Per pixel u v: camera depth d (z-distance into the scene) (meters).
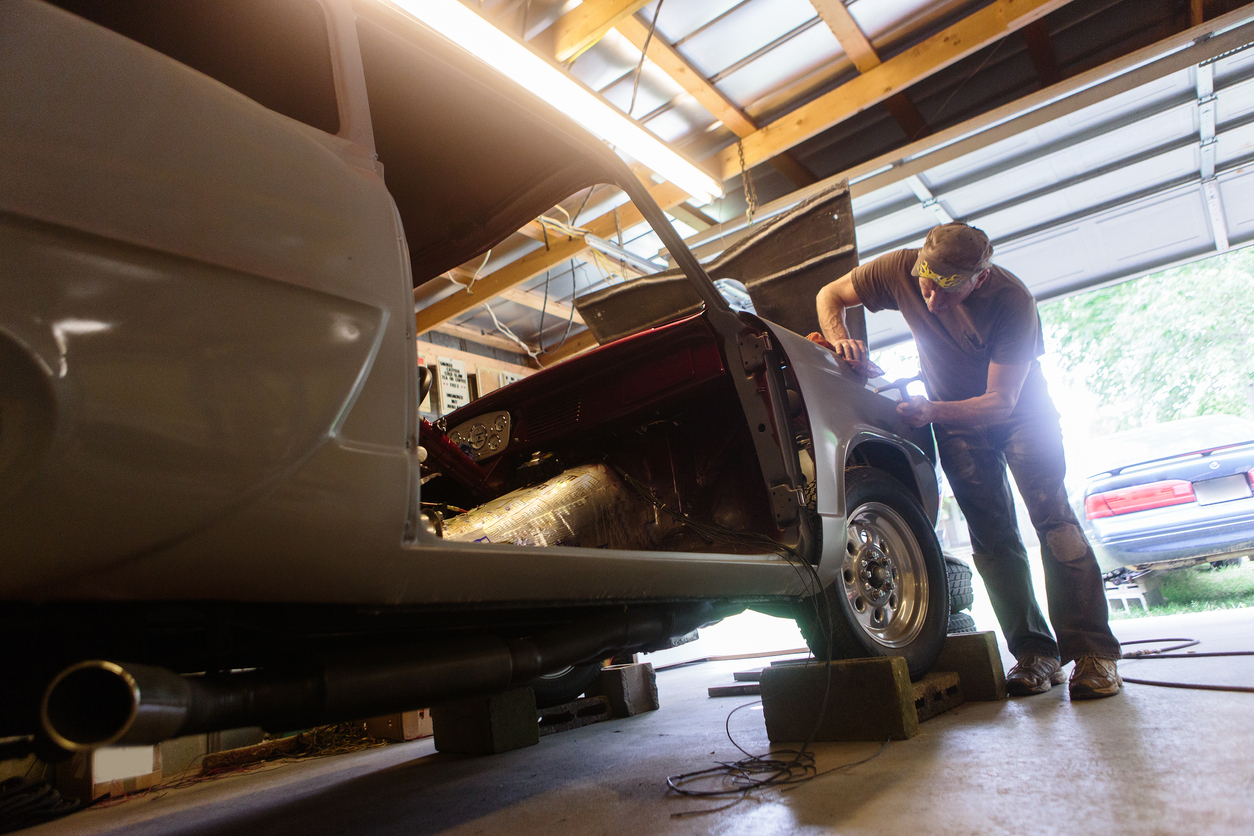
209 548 0.94
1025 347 2.39
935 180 6.16
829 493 2.16
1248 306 16.02
